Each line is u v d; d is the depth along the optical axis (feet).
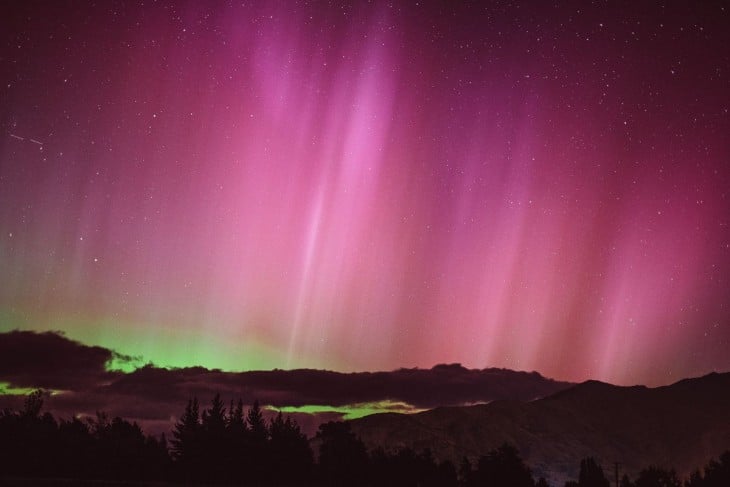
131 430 366.63
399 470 375.04
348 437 378.53
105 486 261.03
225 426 351.05
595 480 399.03
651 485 383.04
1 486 234.38
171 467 334.65
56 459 300.40
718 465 359.05
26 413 323.57
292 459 354.13
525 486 377.30
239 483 340.39
